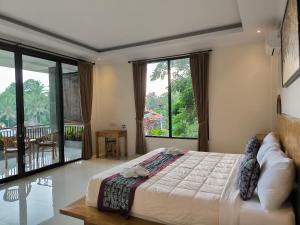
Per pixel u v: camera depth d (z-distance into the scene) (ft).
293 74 6.22
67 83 17.22
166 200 6.26
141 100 17.81
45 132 15.44
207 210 5.78
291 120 6.59
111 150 19.40
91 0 9.62
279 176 5.42
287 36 7.37
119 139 19.19
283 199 5.37
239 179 6.48
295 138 5.88
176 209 6.09
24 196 10.77
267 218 5.24
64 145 16.83
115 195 6.97
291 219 5.11
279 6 9.32
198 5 10.33
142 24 12.48
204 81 15.31
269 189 5.45
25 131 13.98
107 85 19.56
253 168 6.14
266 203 5.42
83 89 17.89
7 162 13.07
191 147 16.42
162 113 17.56
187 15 11.41
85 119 18.07
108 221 6.47
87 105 18.21
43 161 15.26
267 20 10.91
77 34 13.89
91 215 6.83
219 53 15.10
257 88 14.12
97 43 15.83
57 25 12.35
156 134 17.84
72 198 10.52
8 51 12.90
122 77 18.90
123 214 6.72
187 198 6.10
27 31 12.09
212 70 15.35
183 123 16.79
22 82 13.65
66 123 17.11
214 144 15.47
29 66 14.34
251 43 14.15
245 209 5.51
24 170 13.69
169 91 17.10
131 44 16.16
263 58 13.91
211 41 14.32
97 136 18.70
